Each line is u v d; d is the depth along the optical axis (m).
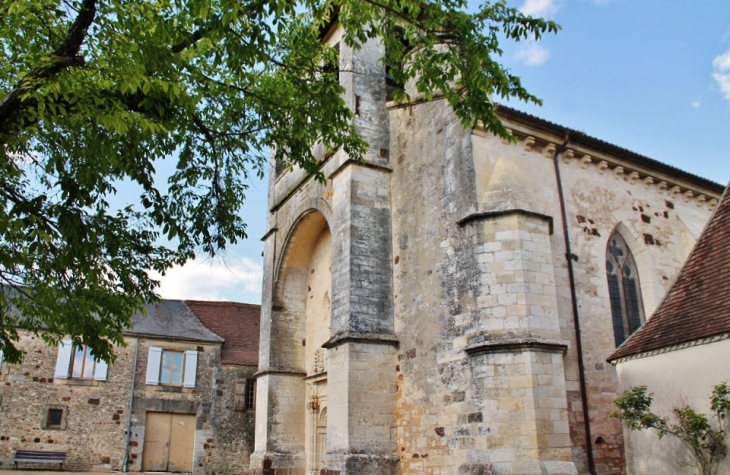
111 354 11.03
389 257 15.84
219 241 10.91
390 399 14.57
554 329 12.15
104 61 7.57
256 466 18.67
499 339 11.88
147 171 8.90
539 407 11.27
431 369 13.60
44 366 24.78
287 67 10.55
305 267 21.19
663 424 9.23
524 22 9.73
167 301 30.09
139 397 25.64
